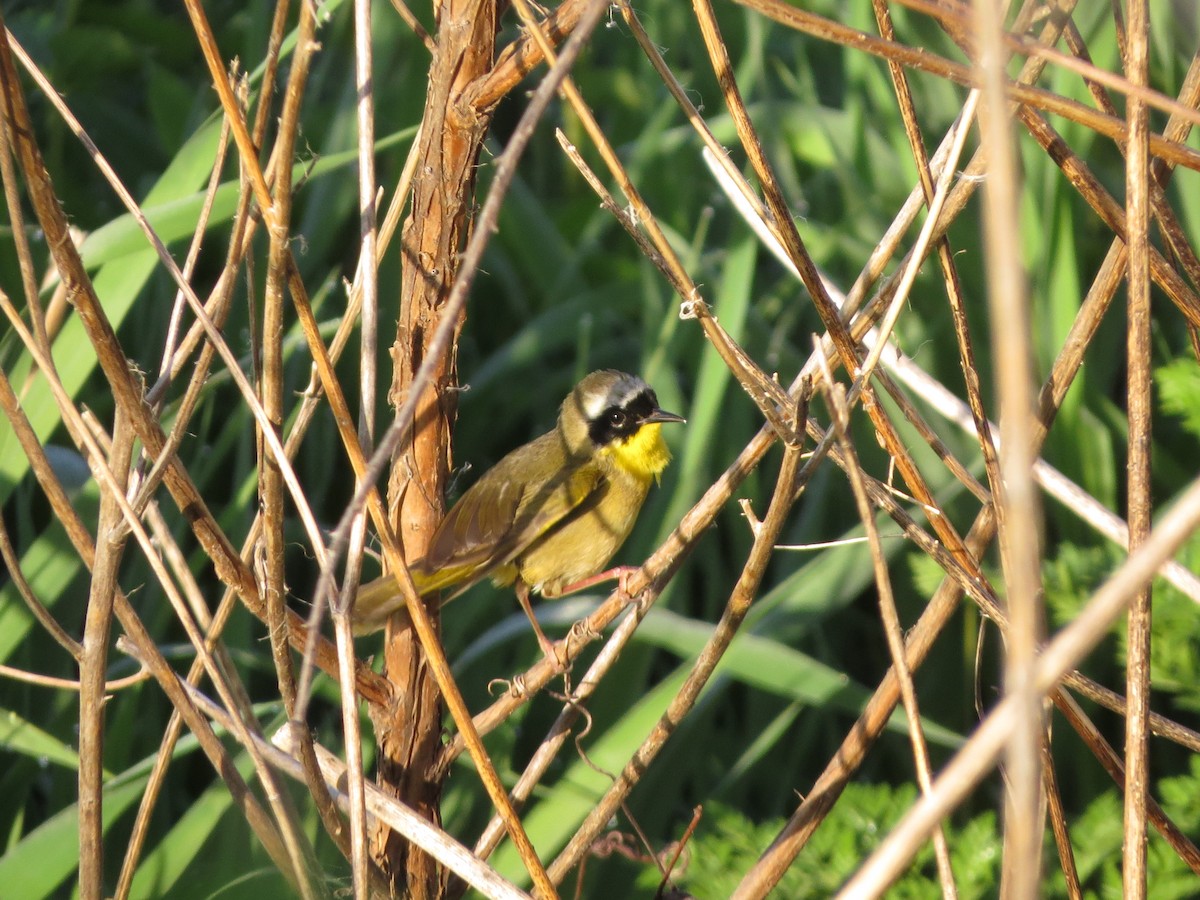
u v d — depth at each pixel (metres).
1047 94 5.10
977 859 7.56
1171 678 7.98
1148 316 5.23
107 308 8.50
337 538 3.96
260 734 6.05
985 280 11.44
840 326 5.58
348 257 13.48
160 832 9.10
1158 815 6.09
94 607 5.46
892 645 4.90
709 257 12.97
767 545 5.49
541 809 8.20
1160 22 10.34
